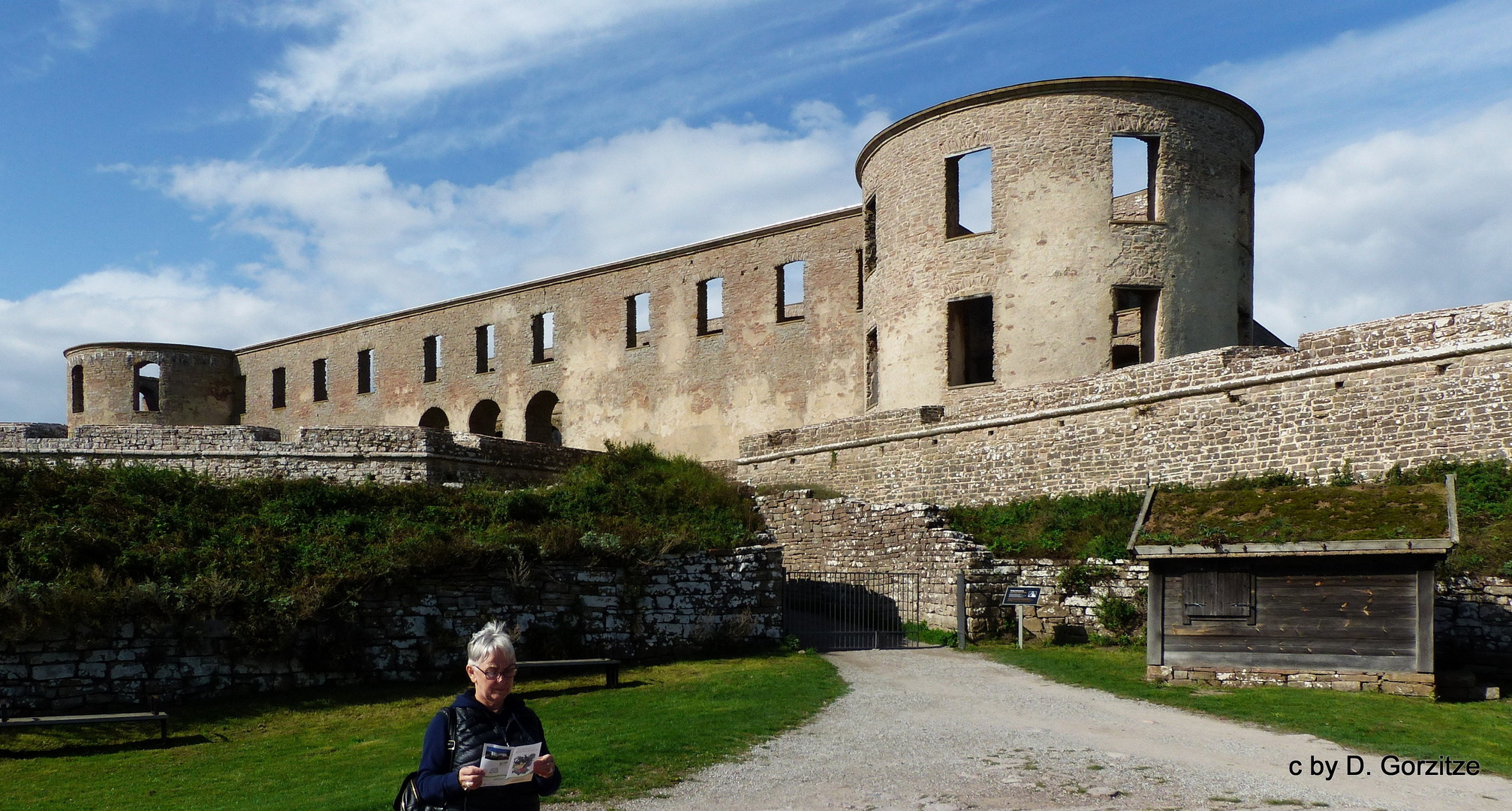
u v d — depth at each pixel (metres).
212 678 14.42
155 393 53.84
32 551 14.42
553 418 45.28
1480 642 14.85
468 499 20.06
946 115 28.23
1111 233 26.39
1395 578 13.38
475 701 5.94
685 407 37.84
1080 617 18.61
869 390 31.27
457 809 5.71
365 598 15.68
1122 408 22.59
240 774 10.95
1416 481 16.97
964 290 27.50
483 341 45.16
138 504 16.86
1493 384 17.69
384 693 15.02
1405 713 12.15
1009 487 24.38
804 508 23.83
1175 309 26.36
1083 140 26.67
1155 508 15.51
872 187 30.91
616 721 12.52
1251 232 28.77
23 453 26.92
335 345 49.12
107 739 12.70
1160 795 8.86
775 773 9.70
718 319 42.00
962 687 14.49
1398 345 18.89
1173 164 26.72
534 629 16.73
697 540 19.31
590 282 41.31
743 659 17.58
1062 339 26.28
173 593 14.27
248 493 18.23
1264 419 20.44
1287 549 13.63
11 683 13.20
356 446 26.81
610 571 17.77
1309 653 13.76
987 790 9.03
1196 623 14.43
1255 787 9.13
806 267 35.06
